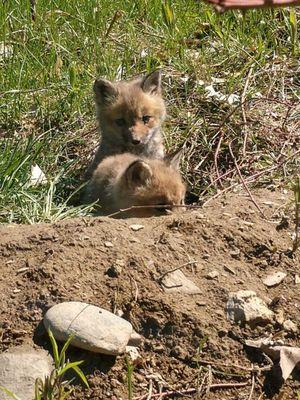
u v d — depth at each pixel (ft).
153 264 2.03
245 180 2.85
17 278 1.97
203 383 1.80
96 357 1.80
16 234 2.16
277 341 1.89
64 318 1.82
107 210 3.15
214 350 1.86
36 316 1.87
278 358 1.85
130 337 1.85
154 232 2.18
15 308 1.89
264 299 2.00
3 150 3.10
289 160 2.99
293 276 2.08
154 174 3.06
